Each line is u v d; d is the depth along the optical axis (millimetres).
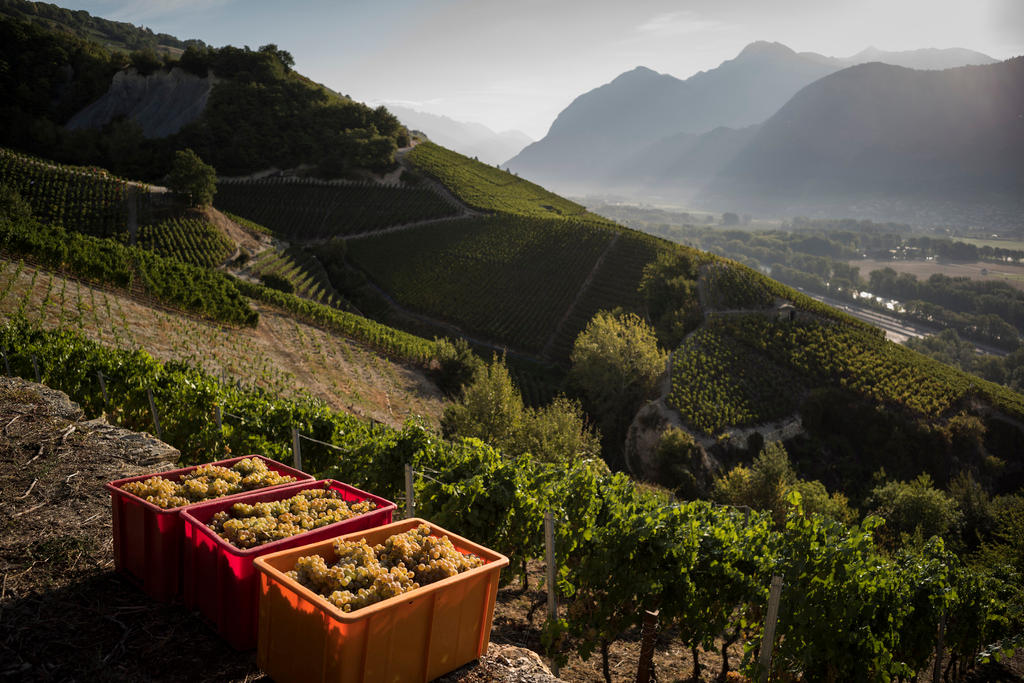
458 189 120562
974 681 12141
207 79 142250
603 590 7023
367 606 3391
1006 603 13227
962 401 63875
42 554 4984
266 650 3797
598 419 55594
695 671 7309
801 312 74750
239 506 4613
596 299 83062
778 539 7336
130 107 141875
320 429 12484
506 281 88188
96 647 3973
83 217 74875
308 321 51844
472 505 7434
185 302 39125
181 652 4062
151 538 4547
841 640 6875
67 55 151875
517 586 9086
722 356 62562
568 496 8047
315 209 111250
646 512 7516
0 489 5957
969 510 41625
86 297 32812
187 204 83625
